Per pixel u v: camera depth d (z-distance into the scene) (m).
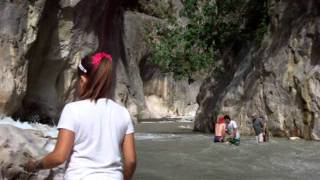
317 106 20.39
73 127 3.06
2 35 21.77
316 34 20.92
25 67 23.31
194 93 51.97
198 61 29.28
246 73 24.95
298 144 18.31
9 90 21.78
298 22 22.11
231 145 18.00
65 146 3.03
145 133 26.78
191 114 51.34
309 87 20.70
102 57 3.23
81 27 27.41
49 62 26.36
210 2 31.30
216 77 28.72
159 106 49.88
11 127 7.13
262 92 23.03
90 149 3.05
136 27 45.78
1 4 21.88
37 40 24.86
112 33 38.06
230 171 12.05
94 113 3.11
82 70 3.20
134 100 41.72
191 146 17.70
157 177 10.99
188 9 29.98
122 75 39.06
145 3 49.38
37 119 26.06
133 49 45.25
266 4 25.94
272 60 22.81
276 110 22.17
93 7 27.89
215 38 28.75
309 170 12.24
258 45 25.39
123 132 3.17
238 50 27.84
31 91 26.03
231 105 25.06
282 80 22.03
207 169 12.30
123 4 46.25
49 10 24.92
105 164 3.05
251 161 13.74
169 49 29.98
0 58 21.67
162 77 50.00
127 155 3.16
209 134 25.28
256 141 19.72
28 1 22.97
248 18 27.16
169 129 32.16
